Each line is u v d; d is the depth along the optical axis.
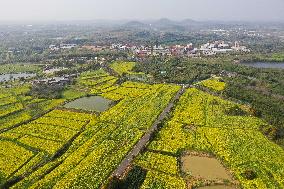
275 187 131.38
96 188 126.44
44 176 134.88
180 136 174.25
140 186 129.25
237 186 131.75
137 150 158.38
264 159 153.38
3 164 145.00
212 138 173.25
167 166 143.50
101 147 159.38
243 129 188.75
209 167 146.25
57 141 169.62
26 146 164.12
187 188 128.75
